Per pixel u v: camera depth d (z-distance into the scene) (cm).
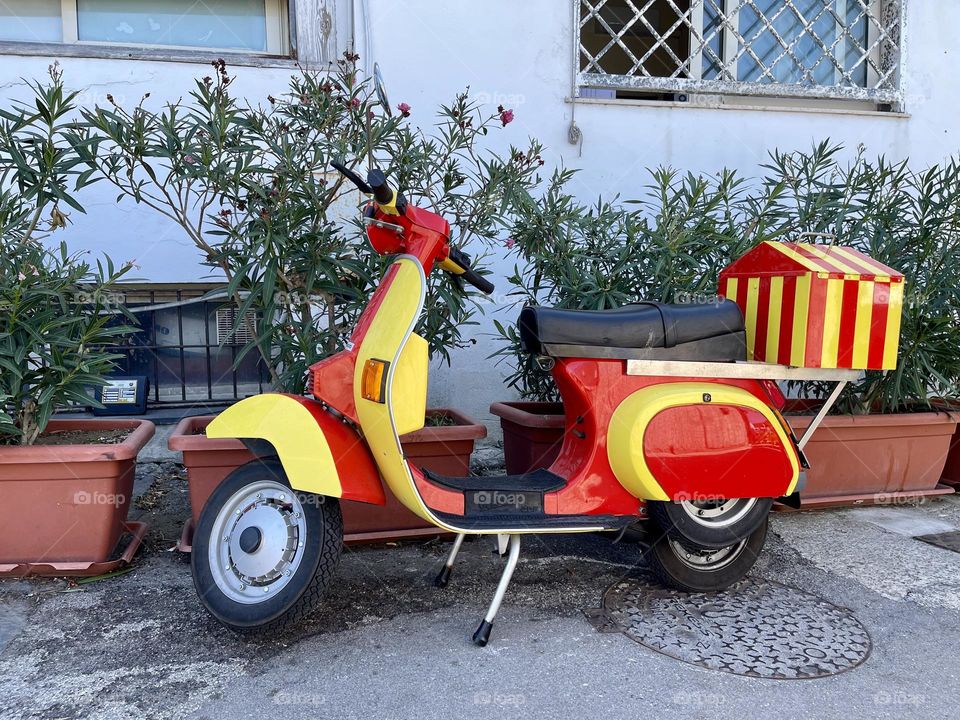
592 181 489
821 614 265
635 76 493
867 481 375
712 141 504
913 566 308
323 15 455
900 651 240
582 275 344
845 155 520
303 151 312
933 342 365
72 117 423
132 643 236
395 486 241
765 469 255
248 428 229
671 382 259
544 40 475
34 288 279
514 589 281
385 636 244
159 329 456
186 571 291
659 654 235
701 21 518
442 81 462
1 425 276
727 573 279
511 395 478
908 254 378
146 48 455
